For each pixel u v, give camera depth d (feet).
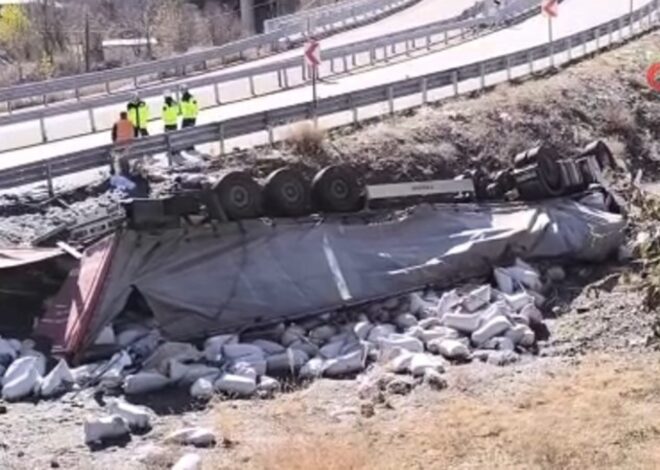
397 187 80.74
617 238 80.79
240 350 63.36
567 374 59.52
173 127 97.86
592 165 87.71
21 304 67.62
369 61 146.20
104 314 65.21
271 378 60.64
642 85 123.34
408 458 46.75
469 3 210.18
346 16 195.83
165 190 78.69
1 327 66.44
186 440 50.29
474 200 84.17
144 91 115.55
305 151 88.89
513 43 154.10
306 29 184.55
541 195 83.97
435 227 78.95
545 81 117.29
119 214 70.38
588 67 124.98
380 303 72.84
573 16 177.99
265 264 71.61
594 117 112.68
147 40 249.75
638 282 72.49
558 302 74.33
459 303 70.23
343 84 127.95
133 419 53.16
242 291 69.72
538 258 79.77
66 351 63.16
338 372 62.13
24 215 76.43
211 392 57.98
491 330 65.92
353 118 97.81
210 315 68.13
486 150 98.07
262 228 73.15
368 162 90.17
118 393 58.95
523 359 63.52
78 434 52.49
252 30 271.49
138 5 292.40
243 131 89.10
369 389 57.77
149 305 67.05
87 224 71.05
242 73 122.31
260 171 85.30
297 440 49.70
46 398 58.29
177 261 69.15
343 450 47.70
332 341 66.85
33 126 113.50
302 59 129.29
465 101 106.93
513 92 110.93
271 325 68.95
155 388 59.06
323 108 95.20
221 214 71.92
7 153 96.37
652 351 63.00
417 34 152.66
